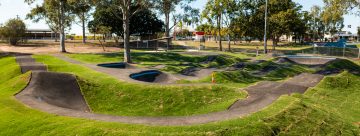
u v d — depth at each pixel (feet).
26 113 51.16
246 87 78.74
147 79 96.53
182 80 96.78
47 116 49.65
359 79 100.63
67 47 210.38
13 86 70.90
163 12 143.23
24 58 128.16
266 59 154.40
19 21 218.59
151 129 44.37
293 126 48.98
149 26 252.42
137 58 148.36
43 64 111.55
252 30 222.28
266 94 68.23
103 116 50.31
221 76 100.83
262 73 119.34
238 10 213.05
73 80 76.69
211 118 49.67
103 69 98.58
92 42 268.41
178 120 48.62
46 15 173.99
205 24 211.61
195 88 72.49
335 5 154.20
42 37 367.04
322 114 55.36
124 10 131.95
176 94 70.13
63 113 51.55
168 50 198.90
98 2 132.05
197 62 148.66
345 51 188.34
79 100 69.82
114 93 72.79
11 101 58.65
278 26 233.55
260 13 221.25
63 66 105.70
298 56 167.43
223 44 310.45
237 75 105.81
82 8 175.01
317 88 85.05
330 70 129.90
